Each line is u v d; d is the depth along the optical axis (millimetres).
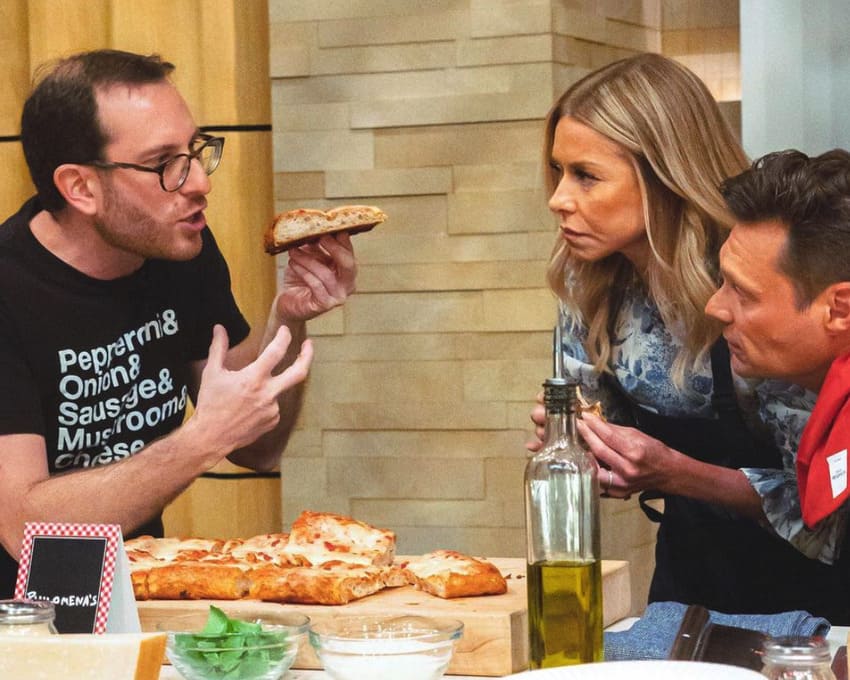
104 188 2303
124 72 2318
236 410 2145
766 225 1872
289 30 3492
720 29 3598
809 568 2387
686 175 2262
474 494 3443
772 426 2287
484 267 3396
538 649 1617
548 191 2484
